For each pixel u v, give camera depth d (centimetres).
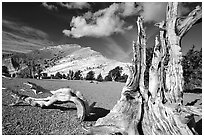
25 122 1031
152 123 921
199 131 973
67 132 962
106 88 2555
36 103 1266
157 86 965
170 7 978
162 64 970
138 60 995
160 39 991
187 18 966
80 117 1114
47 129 984
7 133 906
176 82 950
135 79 985
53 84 2570
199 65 2348
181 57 967
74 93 1181
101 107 1424
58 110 1252
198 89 2317
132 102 964
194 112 908
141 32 999
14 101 1342
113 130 931
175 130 882
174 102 937
